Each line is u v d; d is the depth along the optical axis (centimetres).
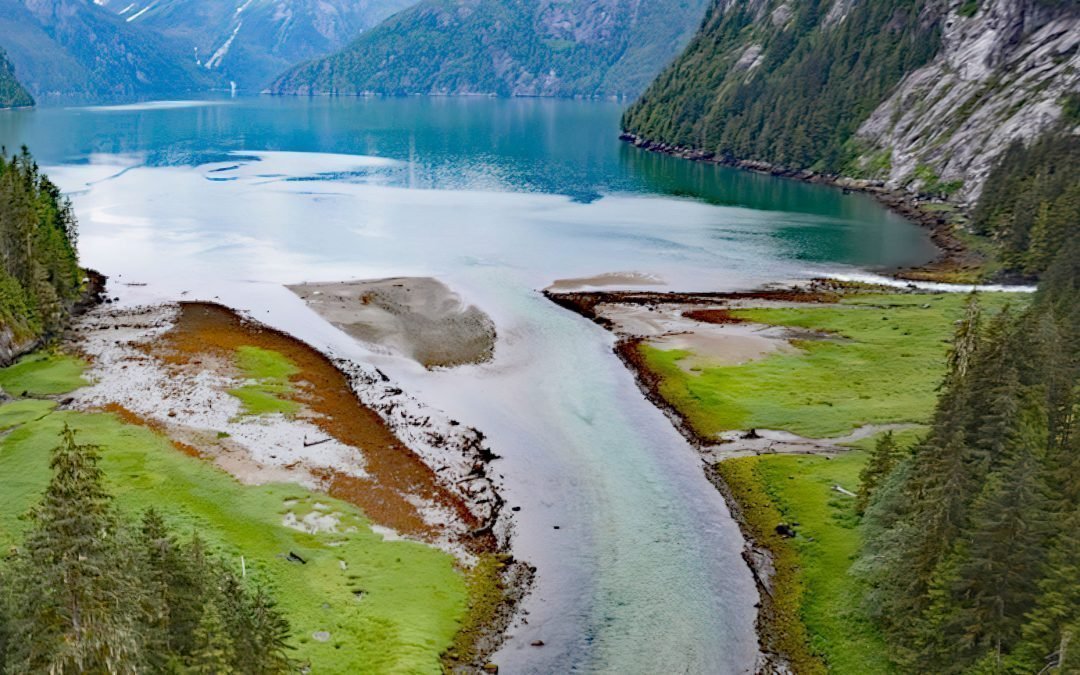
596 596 5203
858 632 4825
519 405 7838
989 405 5072
